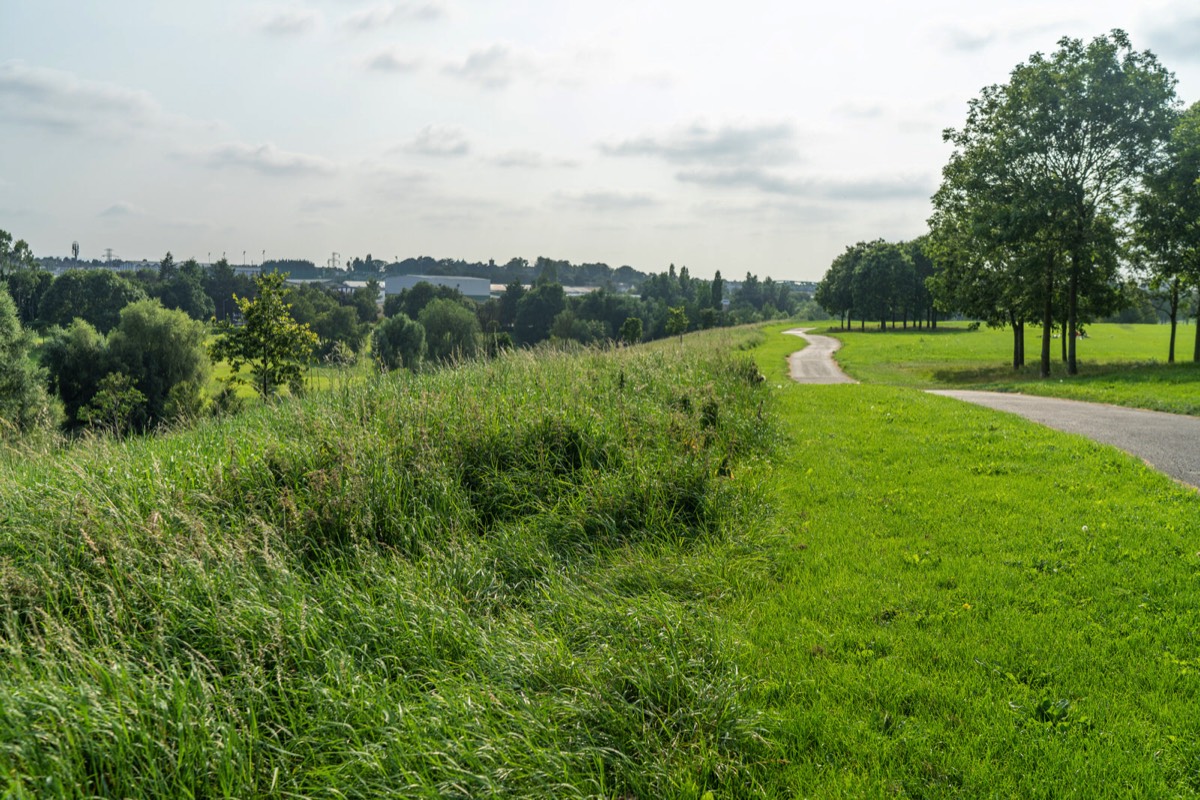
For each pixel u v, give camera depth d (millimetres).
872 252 89125
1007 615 5121
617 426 8672
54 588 4691
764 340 65812
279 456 6879
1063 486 8523
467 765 3457
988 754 3645
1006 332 77312
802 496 8211
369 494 6316
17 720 3346
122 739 3270
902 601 5406
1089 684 4266
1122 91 28453
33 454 7473
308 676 4047
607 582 5699
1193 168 27531
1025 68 31297
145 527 5176
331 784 3359
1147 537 6617
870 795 3387
